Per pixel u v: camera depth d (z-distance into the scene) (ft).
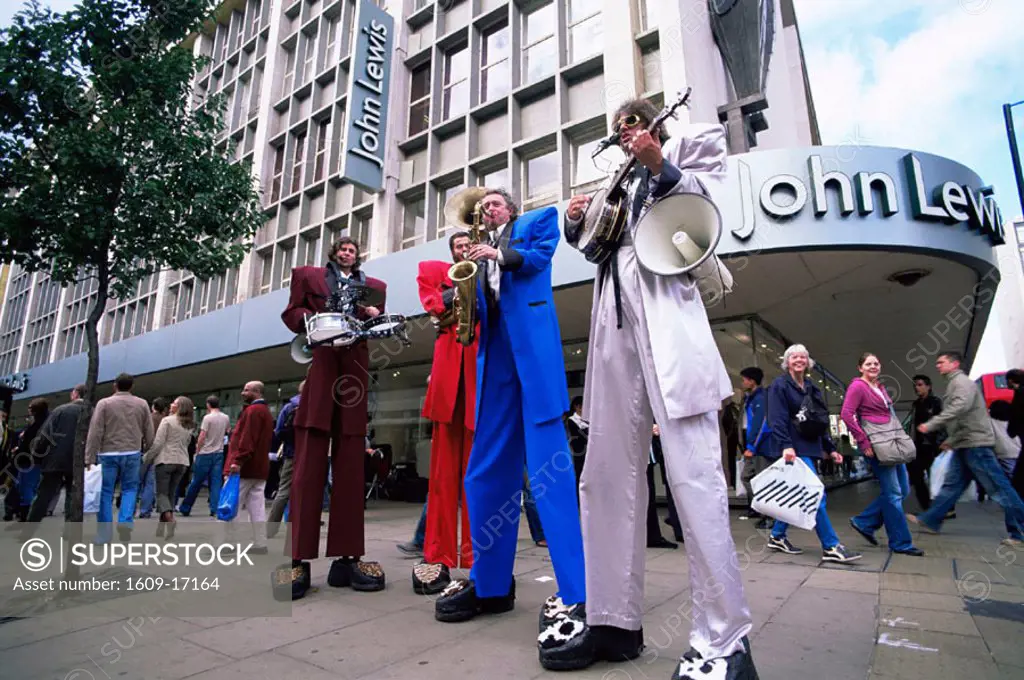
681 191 6.15
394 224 42.91
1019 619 8.56
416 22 46.85
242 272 55.06
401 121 44.98
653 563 14.05
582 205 7.41
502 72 39.73
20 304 98.43
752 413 20.92
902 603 9.64
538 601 10.02
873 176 20.95
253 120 61.82
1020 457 18.03
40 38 15.33
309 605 9.80
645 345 6.20
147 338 52.44
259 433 18.19
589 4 36.24
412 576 11.72
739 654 5.39
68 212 16.05
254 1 68.90
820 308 29.71
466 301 9.05
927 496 26.58
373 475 39.24
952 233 21.57
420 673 6.55
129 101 16.79
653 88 31.60
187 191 17.99
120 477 17.92
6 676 6.66
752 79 31.63
